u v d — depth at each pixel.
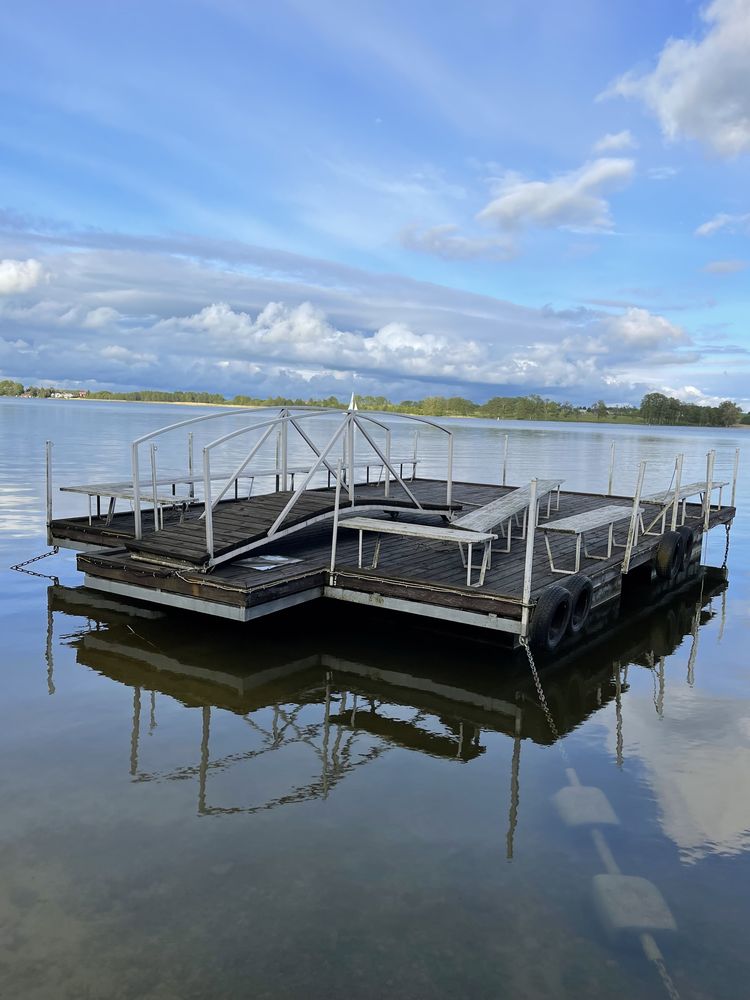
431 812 4.62
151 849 4.08
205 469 8.12
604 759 5.55
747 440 85.94
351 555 9.68
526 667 7.76
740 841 4.39
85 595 9.75
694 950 3.43
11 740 5.48
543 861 4.10
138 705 6.29
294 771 5.16
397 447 45.75
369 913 3.59
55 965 3.16
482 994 3.08
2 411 87.31
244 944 3.33
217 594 7.81
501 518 8.84
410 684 7.14
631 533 10.12
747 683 7.48
